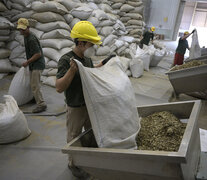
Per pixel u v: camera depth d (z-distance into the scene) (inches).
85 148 49.7
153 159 41.1
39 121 110.3
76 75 59.0
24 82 122.8
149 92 165.5
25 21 103.3
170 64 288.4
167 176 42.2
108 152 46.1
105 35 205.6
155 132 61.1
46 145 89.7
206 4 706.2
